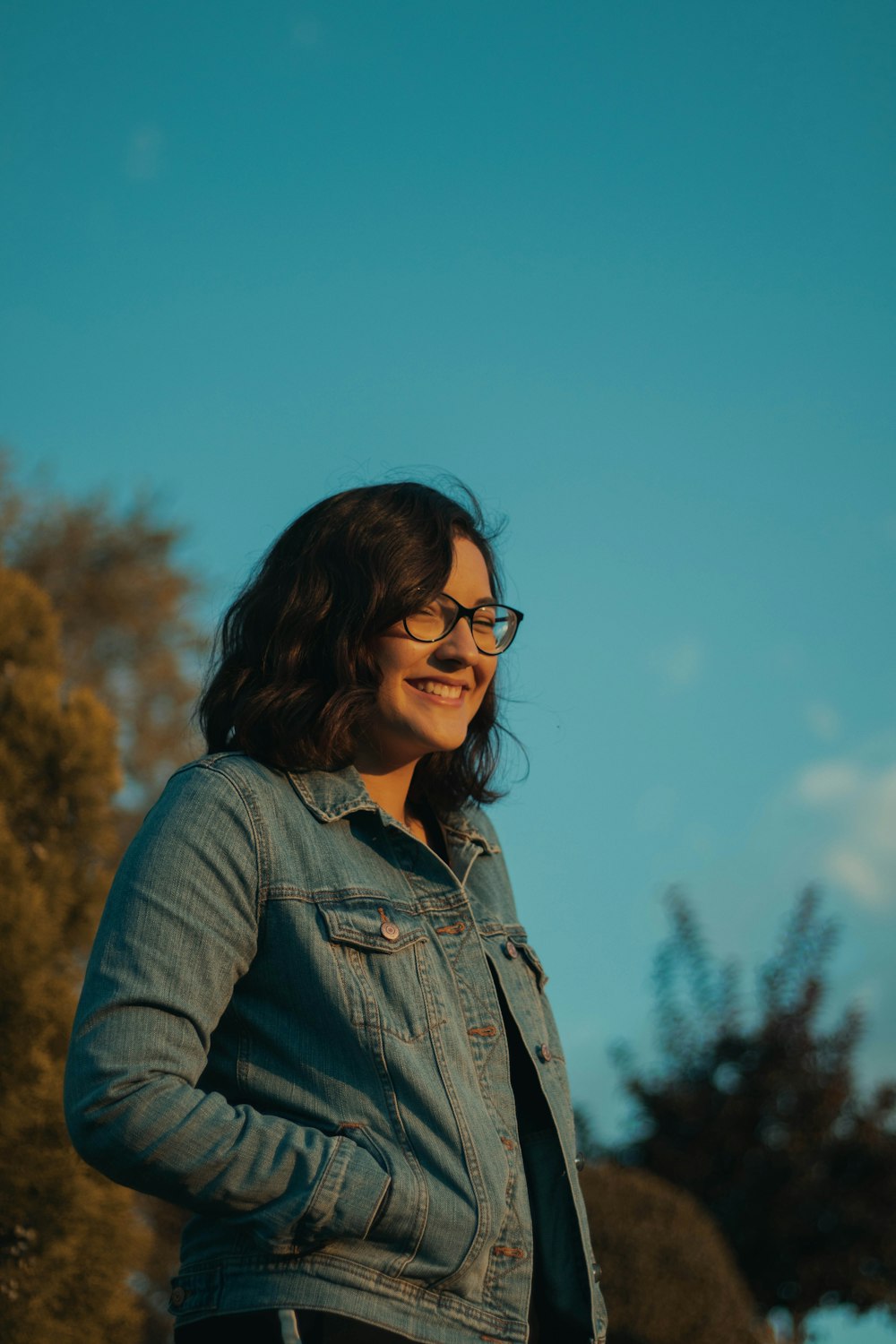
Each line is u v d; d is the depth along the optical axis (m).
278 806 1.96
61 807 4.81
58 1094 4.20
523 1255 1.83
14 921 4.32
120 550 15.20
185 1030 1.74
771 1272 10.80
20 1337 3.95
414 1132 1.76
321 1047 1.81
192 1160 1.63
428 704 2.15
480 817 2.53
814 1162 11.05
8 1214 4.08
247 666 2.17
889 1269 10.65
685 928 12.21
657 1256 6.46
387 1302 1.69
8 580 5.29
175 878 1.81
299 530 2.25
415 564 2.13
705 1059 11.67
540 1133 2.06
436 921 2.02
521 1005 2.13
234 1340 1.68
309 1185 1.65
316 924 1.86
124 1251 4.24
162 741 14.51
